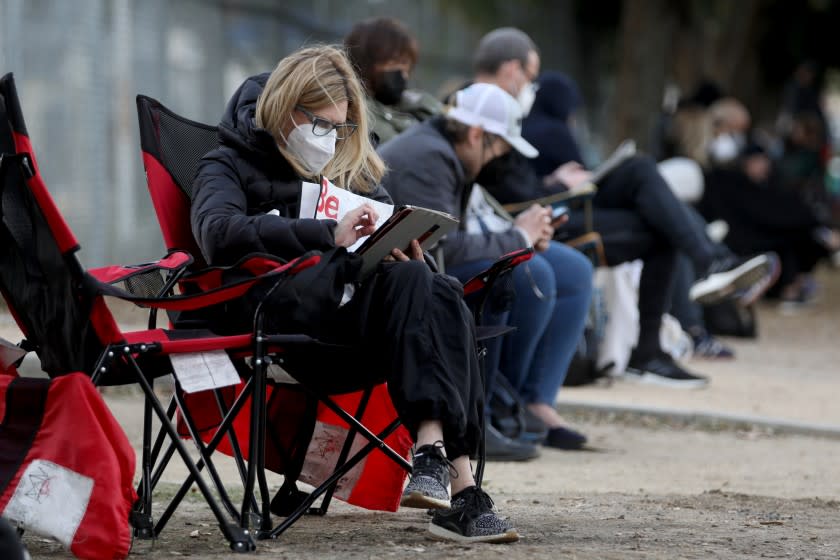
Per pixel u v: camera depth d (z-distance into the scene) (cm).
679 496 1445
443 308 1034
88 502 929
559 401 2236
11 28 2639
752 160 3925
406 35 1770
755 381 2630
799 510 1345
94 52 2933
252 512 1173
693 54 6378
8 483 933
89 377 954
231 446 1177
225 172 1108
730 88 6412
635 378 2517
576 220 2238
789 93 5438
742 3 6394
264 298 992
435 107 1792
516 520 1220
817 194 5012
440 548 1036
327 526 1177
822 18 7050
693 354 2942
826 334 3572
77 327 959
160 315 2723
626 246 2330
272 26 3750
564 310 1859
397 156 1581
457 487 1060
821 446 2017
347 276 1054
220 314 1091
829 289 4922
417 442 1030
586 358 2420
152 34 3167
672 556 1034
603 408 2217
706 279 2884
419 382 1012
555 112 2341
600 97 6569
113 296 943
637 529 1180
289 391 1233
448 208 1584
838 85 8838
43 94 2755
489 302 1324
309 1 3962
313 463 1238
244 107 1134
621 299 2439
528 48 2047
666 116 3509
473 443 1038
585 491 1502
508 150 1631
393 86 1762
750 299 3275
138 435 1805
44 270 960
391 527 1170
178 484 1449
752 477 1680
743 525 1230
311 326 1034
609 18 6259
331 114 1112
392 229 1060
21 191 945
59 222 924
